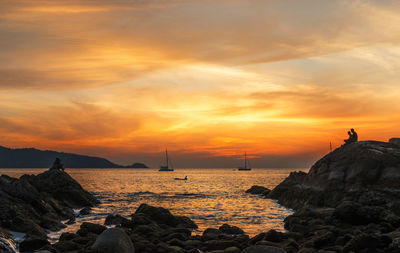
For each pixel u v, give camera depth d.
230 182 143.00
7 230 25.67
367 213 25.94
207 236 24.91
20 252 20.92
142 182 139.00
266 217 39.38
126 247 17.11
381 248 18.17
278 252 14.17
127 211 45.28
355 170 38.75
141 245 20.17
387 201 33.53
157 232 26.36
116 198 64.44
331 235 20.92
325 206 38.16
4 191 35.22
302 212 33.00
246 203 55.56
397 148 40.12
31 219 29.98
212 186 111.50
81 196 49.22
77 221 36.47
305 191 44.50
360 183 37.03
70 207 46.09
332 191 38.72
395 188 34.44
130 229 29.16
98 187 100.00
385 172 36.47
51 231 30.30
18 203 32.59
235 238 24.16
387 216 25.27
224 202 57.53
